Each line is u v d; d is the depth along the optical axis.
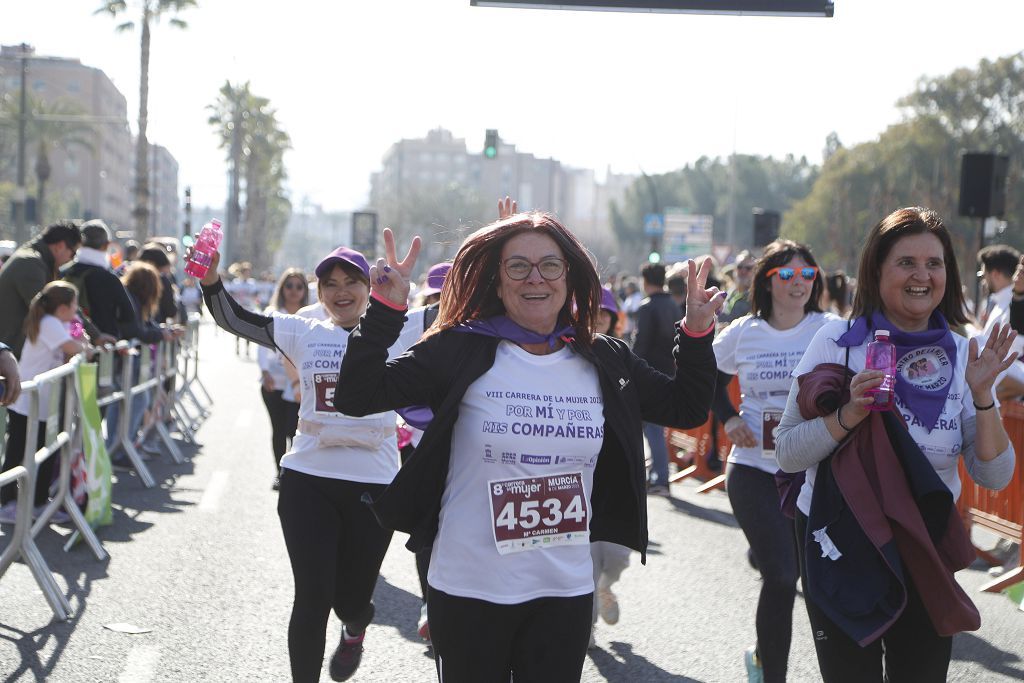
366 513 4.49
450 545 3.13
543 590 3.12
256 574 6.69
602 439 3.19
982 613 6.55
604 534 3.33
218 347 30.66
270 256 100.69
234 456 11.36
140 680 4.84
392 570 7.10
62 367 6.63
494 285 3.23
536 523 3.12
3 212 65.62
